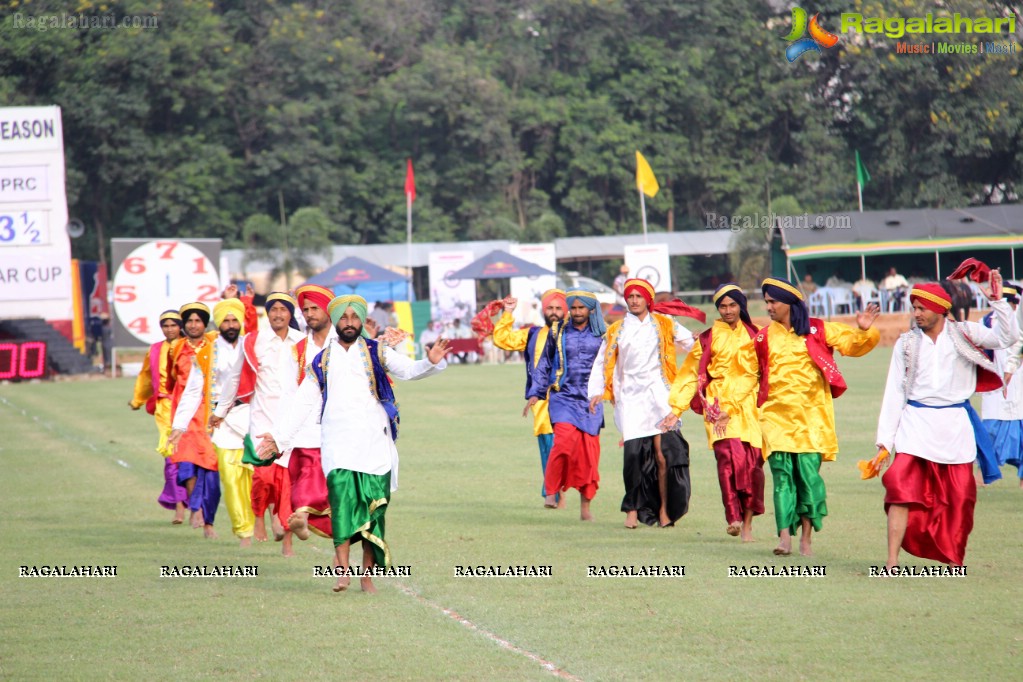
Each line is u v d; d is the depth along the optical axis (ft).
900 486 76.07
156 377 106.63
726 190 542.98
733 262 425.28
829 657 57.57
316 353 79.46
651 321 98.02
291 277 419.74
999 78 515.09
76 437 173.99
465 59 534.78
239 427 92.99
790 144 560.61
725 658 57.88
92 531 99.81
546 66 569.64
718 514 102.78
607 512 104.83
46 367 306.76
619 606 68.95
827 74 557.74
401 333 76.69
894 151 523.29
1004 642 59.62
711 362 90.94
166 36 484.33
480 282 467.93
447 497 112.78
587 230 548.31
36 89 473.67
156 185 476.13
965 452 76.38
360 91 523.29
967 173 530.27
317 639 63.21
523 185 562.66
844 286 370.73
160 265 311.06
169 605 71.82
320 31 508.12
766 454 84.07
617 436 161.07
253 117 503.61
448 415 194.08
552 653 59.57
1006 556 81.05
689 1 561.84
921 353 77.30
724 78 561.84
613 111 545.85
